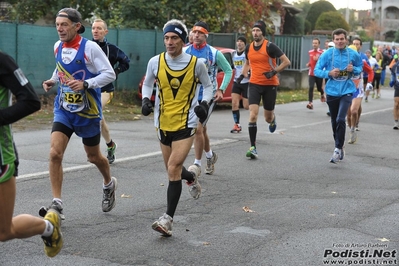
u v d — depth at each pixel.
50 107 16.84
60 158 6.52
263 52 10.62
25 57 16.80
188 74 6.34
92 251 5.81
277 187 8.73
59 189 6.53
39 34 17.09
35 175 8.88
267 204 7.75
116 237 6.26
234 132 14.06
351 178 9.48
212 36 23.64
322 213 7.35
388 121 17.47
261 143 12.56
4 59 4.26
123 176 9.12
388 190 8.69
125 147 11.54
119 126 14.88
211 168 9.45
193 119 6.38
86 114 6.60
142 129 14.38
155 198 7.91
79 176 8.97
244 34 25.69
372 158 11.25
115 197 7.71
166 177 9.13
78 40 6.62
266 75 10.60
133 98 19.52
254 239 6.29
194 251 5.88
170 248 5.95
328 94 10.52
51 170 6.50
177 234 6.41
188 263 5.55
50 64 17.52
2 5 24.80
